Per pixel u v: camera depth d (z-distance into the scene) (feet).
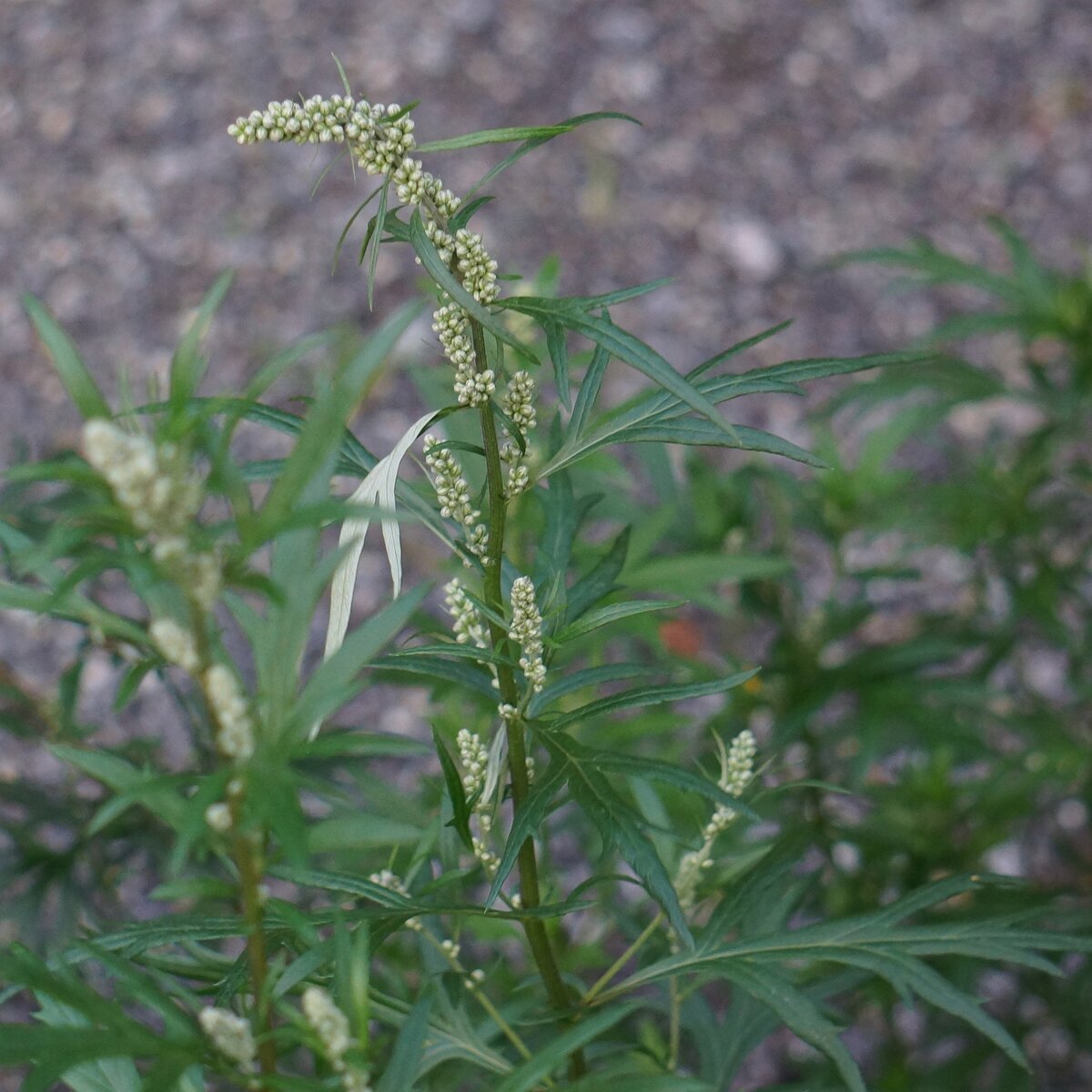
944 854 10.71
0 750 15.96
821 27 26.86
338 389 3.61
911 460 19.12
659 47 26.40
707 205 23.93
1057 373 19.86
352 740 3.75
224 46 26.20
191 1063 3.91
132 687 3.81
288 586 3.90
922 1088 10.83
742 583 10.49
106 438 3.23
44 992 4.22
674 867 6.79
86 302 22.45
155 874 9.95
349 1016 4.11
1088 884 11.74
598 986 5.92
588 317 4.59
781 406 20.76
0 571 8.75
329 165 4.65
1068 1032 11.20
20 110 25.52
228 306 22.12
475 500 5.57
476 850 5.50
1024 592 11.35
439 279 4.44
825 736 10.59
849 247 23.25
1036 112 25.11
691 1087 4.05
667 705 9.69
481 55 26.09
